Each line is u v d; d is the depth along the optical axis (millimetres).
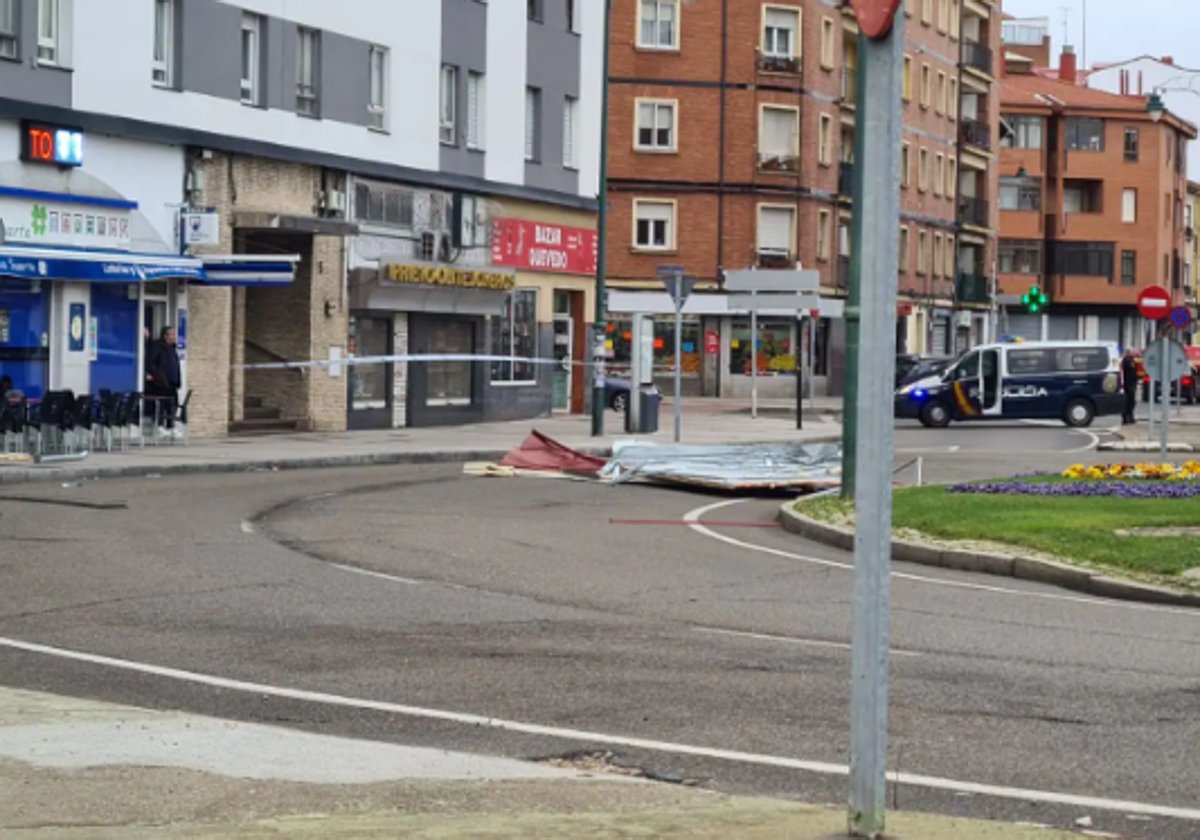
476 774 7797
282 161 34281
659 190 66250
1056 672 10805
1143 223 99812
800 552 17891
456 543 17531
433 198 39594
